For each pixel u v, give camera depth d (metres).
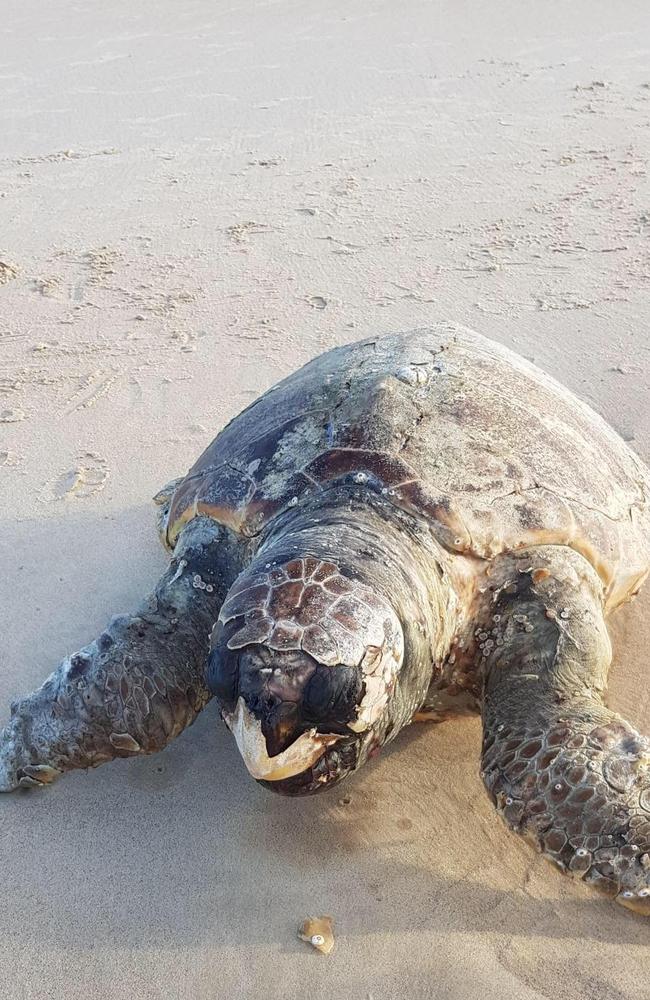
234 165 3.03
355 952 0.92
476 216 2.63
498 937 0.92
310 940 0.93
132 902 0.98
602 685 1.05
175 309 2.25
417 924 0.94
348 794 1.08
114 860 1.02
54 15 4.65
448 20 4.28
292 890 0.98
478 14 4.33
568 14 4.27
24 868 1.02
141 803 1.08
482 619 1.07
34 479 1.69
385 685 0.90
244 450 1.20
